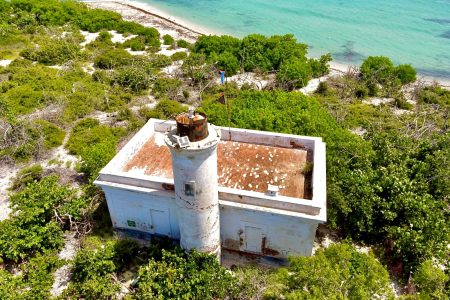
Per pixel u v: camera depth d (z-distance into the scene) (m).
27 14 42.00
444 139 17.70
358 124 23.58
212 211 12.21
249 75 30.80
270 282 12.42
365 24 44.50
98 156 17.59
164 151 15.20
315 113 19.41
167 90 27.11
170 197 13.12
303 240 12.88
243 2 54.75
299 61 29.97
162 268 12.68
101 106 25.06
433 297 11.55
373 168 17.06
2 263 13.98
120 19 42.75
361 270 11.62
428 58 35.75
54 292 13.15
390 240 14.76
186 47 36.69
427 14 47.06
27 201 15.09
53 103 24.75
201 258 12.86
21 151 20.03
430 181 16.36
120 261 13.79
